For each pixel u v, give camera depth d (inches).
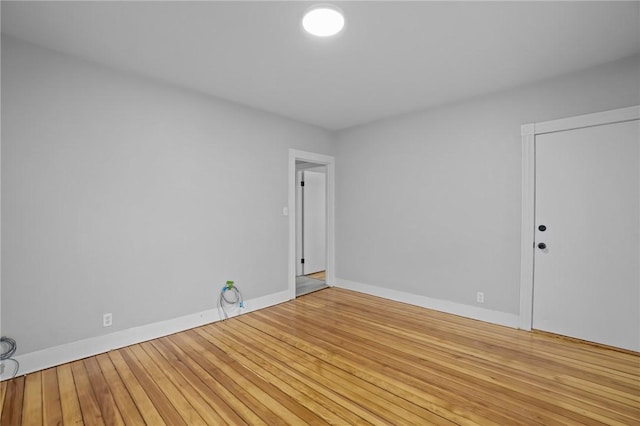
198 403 74.0
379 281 168.4
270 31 82.7
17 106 85.8
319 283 198.4
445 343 107.2
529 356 96.7
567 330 110.3
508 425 66.0
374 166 169.5
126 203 106.3
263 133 149.7
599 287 103.7
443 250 142.1
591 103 104.0
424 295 149.3
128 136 106.9
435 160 144.3
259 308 147.2
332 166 188.1
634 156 97.3
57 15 74.9
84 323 97.3
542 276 115.2
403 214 157.2
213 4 71.0
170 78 112.4
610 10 73.4
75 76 95.9
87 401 74.7
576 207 107.7
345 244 185.9
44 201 90.0
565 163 109.7
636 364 91.0
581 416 68.7
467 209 134.1
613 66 100.0
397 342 108.2
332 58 98.0
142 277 110.0
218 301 131.6
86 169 97.9
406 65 102.7
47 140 90.7
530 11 74.0
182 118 120.9
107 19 76.9
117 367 91.1
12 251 85.2
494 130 126.0
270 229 152.9
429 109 146.3
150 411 71.1
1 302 83.7
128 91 107.0
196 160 125.0
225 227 134.6
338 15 75.1
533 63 101.0
